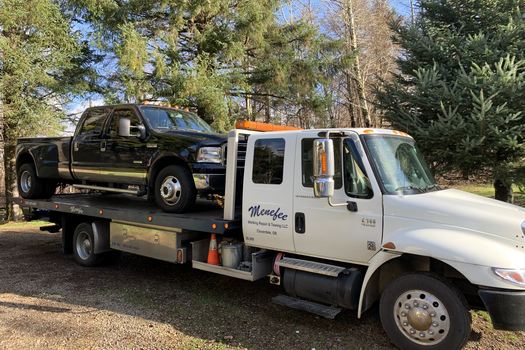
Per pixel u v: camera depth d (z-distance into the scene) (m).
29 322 4.85
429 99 8.16
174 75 12.66
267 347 4.24
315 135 4.61
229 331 4.62
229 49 13.74
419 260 4.31
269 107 18.20
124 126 6.40
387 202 4.17
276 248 4.93
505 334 4.54
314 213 4.58
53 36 13.25
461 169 8.44
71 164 7.76
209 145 5.94
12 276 6.85
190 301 5.56
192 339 4.41
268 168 4.96
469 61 8.38
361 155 4.34
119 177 6.96
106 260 7.41
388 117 8.98
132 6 13.38
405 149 4.78
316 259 4.80
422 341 3.94
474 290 4.08
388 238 4.12
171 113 7.19
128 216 6.39
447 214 3.95
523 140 7.71
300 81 15.41
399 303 4.07
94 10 12.95
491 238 3.77
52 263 7.75
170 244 5.88
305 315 5.07
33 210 8.70
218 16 14.49
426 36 9.35
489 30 9.09
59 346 4.23
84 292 5.96
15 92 13.09
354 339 4.43
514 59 7.79
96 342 4.32
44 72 13.12
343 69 16.03
